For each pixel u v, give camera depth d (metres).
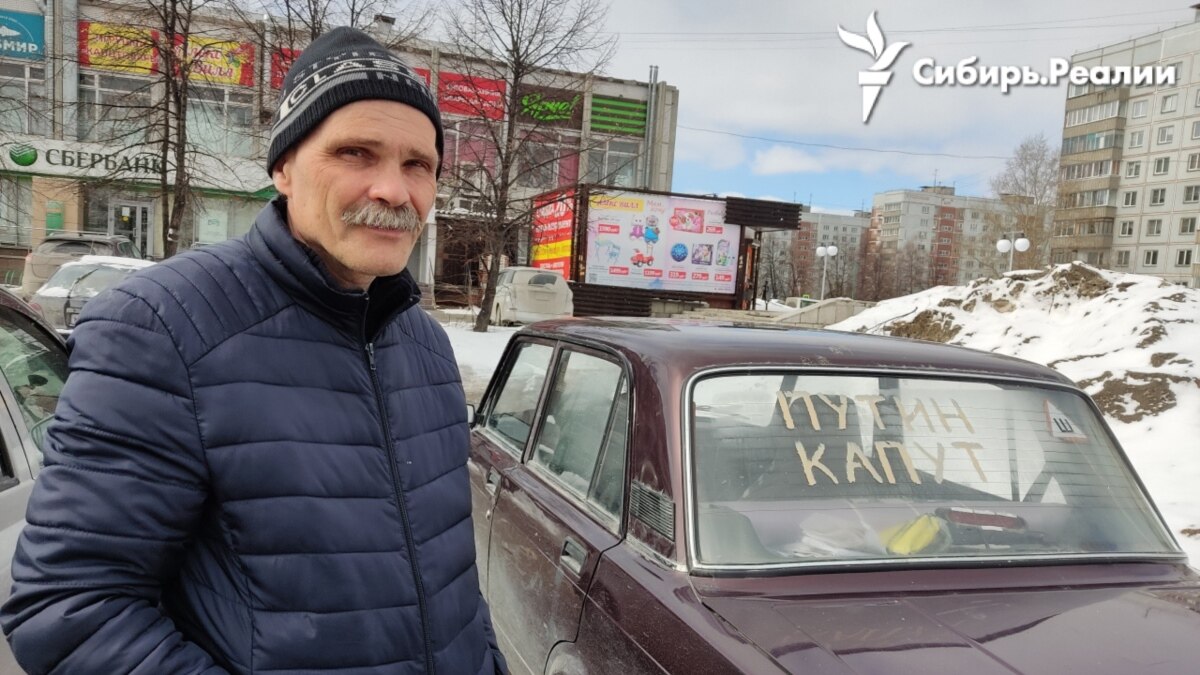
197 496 1.10
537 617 2.37
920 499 2.09
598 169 27.89
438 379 1.49
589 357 2.73
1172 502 5.19
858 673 1.48
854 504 2.03
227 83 20.45
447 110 19.62
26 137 23.55
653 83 32.66
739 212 23.50
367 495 1.22
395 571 1.22
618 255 22.91
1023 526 2.12
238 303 1.18
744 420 2.12
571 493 2.47
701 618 1.70
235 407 1.12
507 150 16.05
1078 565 2.05
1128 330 8.62
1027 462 2.26
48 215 24.33
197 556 1.14
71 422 1.03
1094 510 2.22
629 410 2.26
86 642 1.00
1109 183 80.25
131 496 1.03
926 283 89.56
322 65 1.24
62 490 1.02
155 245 25.67
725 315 22.08
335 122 1.21
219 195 24.27
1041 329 10.41
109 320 1.08
